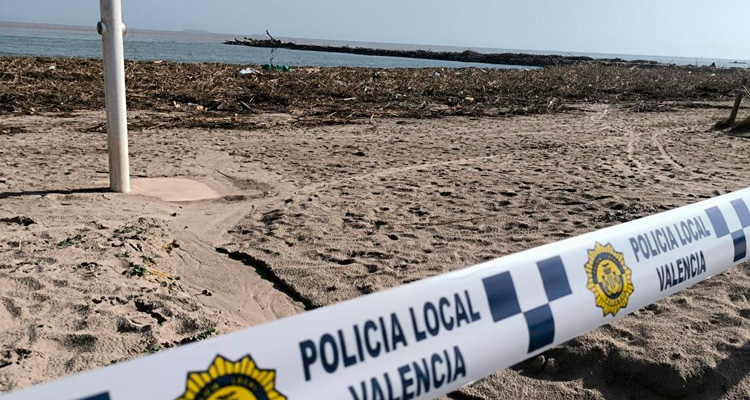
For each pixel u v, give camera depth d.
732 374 3.12
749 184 7.71
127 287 4.05
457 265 4.77
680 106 20.97
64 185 6.89
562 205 6.53
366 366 1.80
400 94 22.17
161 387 1.44
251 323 3.83
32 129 11.59
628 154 10.20
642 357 3.21
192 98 17.53
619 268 2.62
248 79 24.45
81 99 16.34
